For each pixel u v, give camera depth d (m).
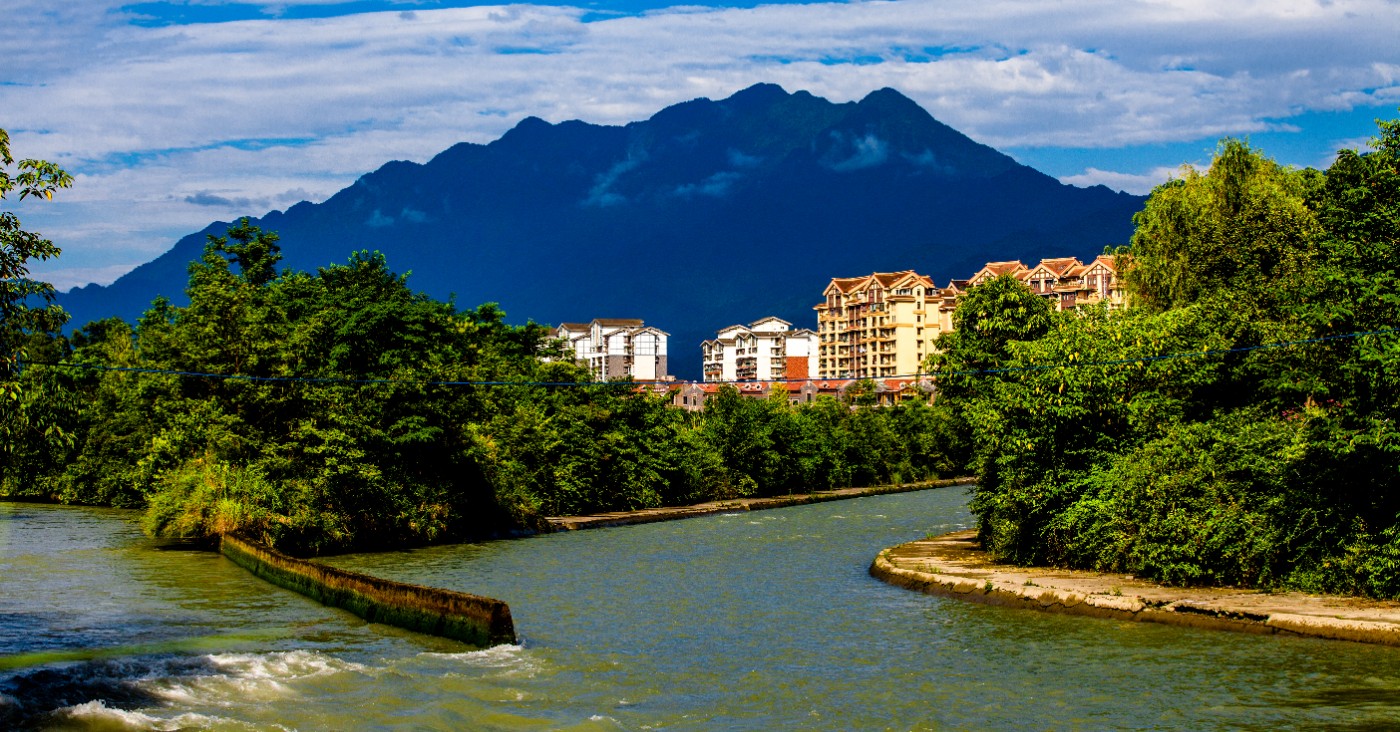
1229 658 25.03
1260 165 51.44
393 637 28.14
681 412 96.94
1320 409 32.31
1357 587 29.88
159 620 30.48
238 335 53.00
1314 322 32.62
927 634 28.94
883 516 73.38
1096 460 37.75
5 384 22.52
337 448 50.41
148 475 54.75
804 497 90.94
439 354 59.00
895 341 184.38
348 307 57.06
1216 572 32.50
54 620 30.38
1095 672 24.17
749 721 20.64
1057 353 38.53
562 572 42.78
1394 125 33.06
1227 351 36.47
